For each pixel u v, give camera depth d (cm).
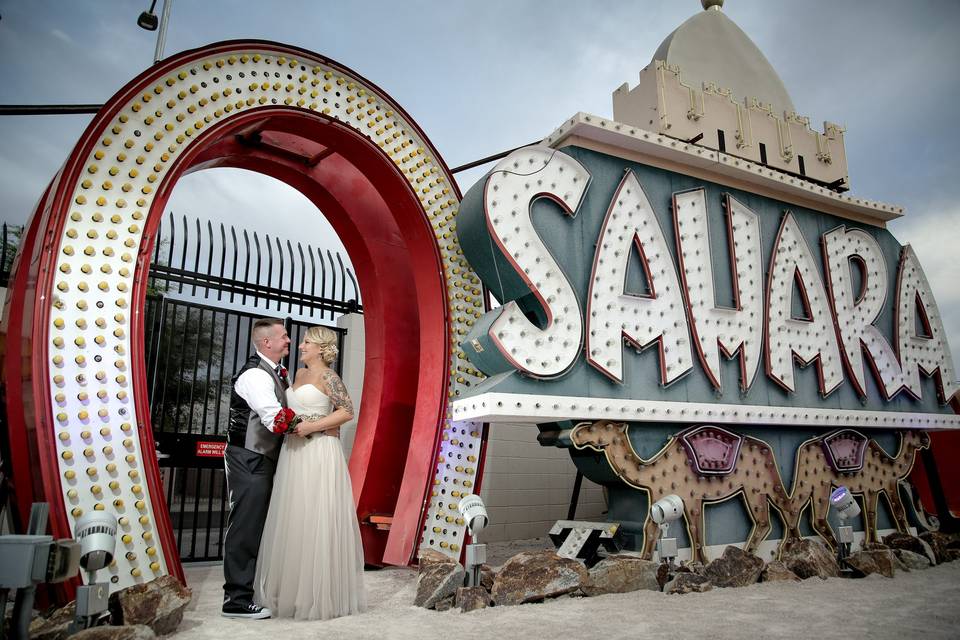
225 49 513
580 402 531
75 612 311
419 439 601
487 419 534
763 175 690
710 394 615
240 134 600
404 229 645
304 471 413
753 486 618
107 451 404
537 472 948
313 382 435
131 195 450
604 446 543
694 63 752
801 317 710
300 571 396
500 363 527
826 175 793
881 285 792
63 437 391
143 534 405
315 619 389
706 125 691
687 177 657
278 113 539
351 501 429
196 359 687
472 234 552
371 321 698
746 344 653
